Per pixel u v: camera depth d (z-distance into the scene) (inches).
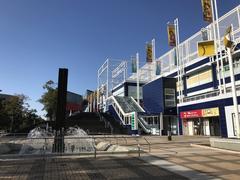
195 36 1622.8
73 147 665.0
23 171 386.3
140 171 388.5
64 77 674.2
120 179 339.9
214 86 1432.1
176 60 1771.7
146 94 1943.9
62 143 567.8
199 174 368.2
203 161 473.7
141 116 1689.2
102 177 350.3
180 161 474.0
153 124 1705.2
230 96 1091.9
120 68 2549.2
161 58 2085.4
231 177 349.1
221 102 1152.8
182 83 1732.3
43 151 584.1
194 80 1641.2
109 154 548.7
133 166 426.6
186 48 1715.1
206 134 1380.4
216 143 674.8
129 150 582.9
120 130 1531.7
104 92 2662.4
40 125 1520.7
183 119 1549.0
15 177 349.1
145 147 716.7
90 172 381.1
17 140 841.5
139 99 2231.8
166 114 1685.5
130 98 2087.8
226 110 1111.6
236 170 394.0
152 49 1973.4
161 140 1019.9
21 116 2228.1
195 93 1614.2
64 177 350.0
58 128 640.4
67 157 514.3
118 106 1877.5
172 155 546.6
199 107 1350.9
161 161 472.7
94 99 3196.4
